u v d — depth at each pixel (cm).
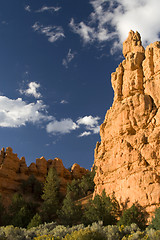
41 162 8394
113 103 5056
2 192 6562
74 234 1938
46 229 2694
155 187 3316
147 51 4516
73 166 9056
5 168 7075
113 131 4603
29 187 7175
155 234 1953
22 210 4431
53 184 6681
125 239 1998
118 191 3956
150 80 4275
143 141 3797
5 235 2264
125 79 4812
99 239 1894
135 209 3091
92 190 6994
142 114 4025
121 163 4053
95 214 3603
